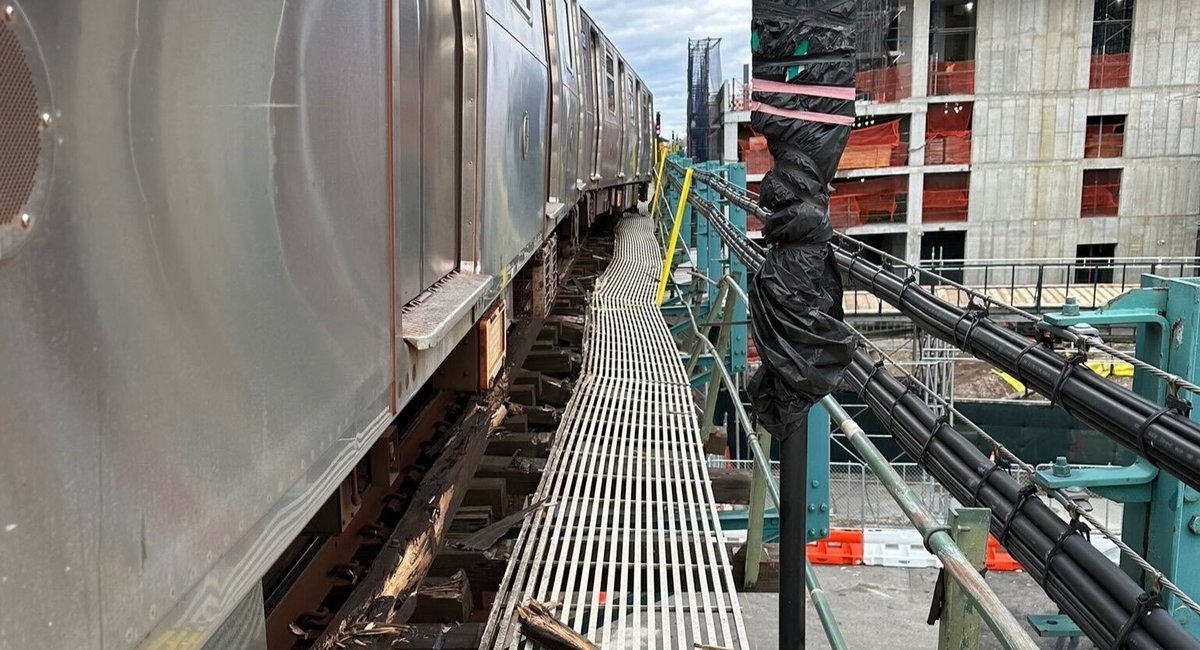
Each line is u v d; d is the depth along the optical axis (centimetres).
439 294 243
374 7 164
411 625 244
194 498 97
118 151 83
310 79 131
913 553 952
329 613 227
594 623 254
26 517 71
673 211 1458
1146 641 171
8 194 69
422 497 288
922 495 1014
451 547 310
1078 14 2064
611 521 327
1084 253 2152
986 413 1069
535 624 246
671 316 1145
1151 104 2073
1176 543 352
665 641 245
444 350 238
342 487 216
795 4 177
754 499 375
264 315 114
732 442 1280
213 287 101
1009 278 2145
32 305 72
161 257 90
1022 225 2147
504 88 349
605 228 1408
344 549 264
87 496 79
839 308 193
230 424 105
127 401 84
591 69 873
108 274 81
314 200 133
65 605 76
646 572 285
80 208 77
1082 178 2120
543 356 584
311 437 131
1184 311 343
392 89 176
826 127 182
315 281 133
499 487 365
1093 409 217
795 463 203
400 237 201
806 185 184
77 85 77
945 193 2181
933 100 2128
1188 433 188
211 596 102
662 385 551
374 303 164
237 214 107
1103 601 187
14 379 70
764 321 192
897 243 2266
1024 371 250
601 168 996
